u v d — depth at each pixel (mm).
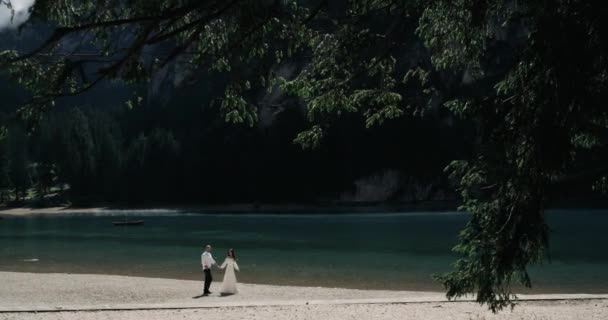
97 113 187625
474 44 8594
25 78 5113
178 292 19750
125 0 5348
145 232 56438
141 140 154625
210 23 6234
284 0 6305
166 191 147000
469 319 12844
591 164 6207
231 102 6789
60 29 4785
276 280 23281
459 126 120125
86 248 39250
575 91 5496
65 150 156750
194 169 144750
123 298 18453
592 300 15781
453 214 81938
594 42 5324
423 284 21938
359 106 8688
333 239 44312
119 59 5133
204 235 51000
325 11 7293
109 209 136250
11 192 163875
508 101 6586
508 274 6445
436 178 123688
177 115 163125
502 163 6207
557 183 6062
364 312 13953
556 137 5727
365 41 7766
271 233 52094
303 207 123562
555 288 20141
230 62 6461
